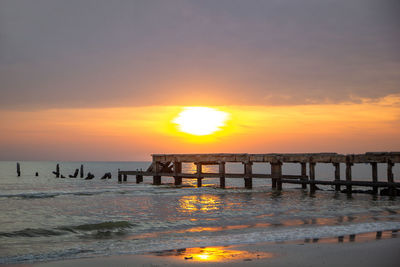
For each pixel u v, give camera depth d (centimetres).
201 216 2844
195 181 8462
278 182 4891
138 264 1498
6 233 2167
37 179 9300
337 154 4497
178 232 2216
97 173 14375
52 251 1741
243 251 1677
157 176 6053
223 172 5266
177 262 1516
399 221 2530
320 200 3894
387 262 1486
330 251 1656
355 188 5872
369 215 2848
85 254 1673
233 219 2702
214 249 1731
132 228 2356
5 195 4250
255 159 5025
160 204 3572
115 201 3794
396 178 9294
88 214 2938
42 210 3150
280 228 2297
